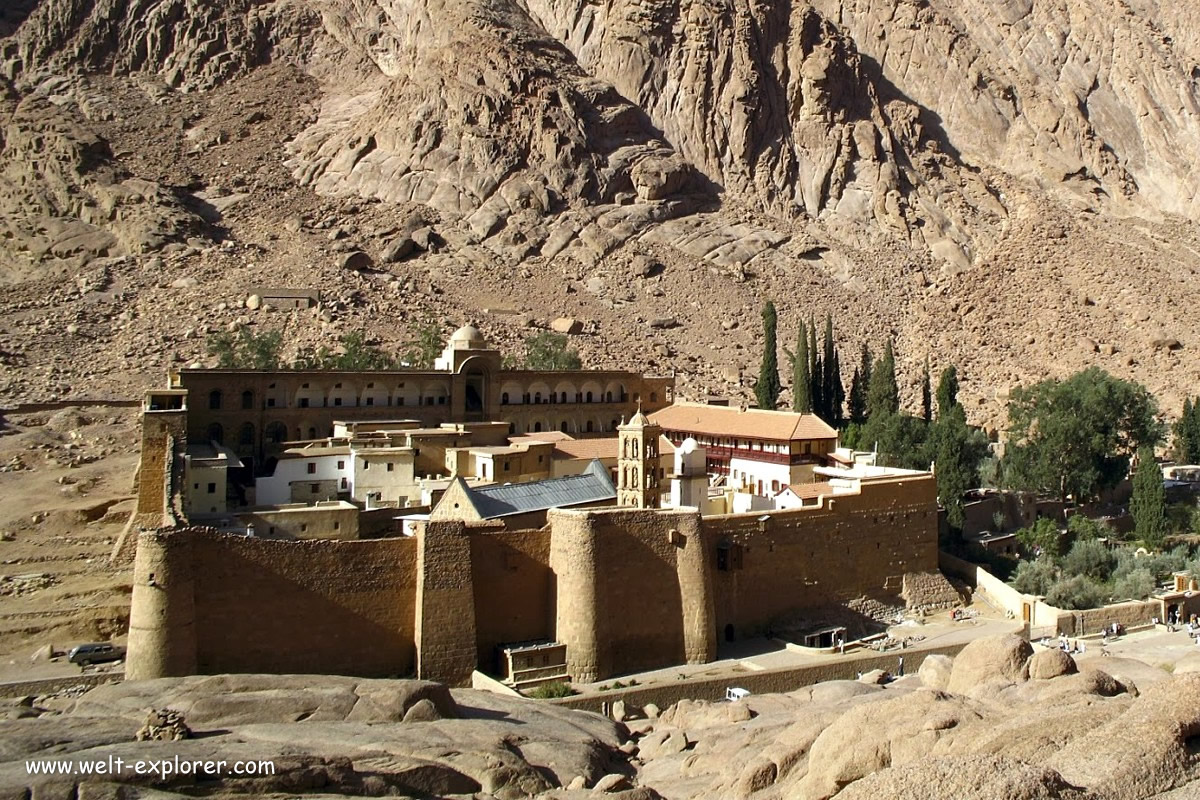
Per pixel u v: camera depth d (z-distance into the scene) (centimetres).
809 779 2386
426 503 6856
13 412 9119
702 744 3453
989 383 13288
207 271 13650
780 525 6222
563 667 5219
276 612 4703
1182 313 14350
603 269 15162
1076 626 6425
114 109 19112
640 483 6119
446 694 3759
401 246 14862
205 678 3741
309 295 12719
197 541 4534
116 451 8456
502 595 5284
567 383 9512
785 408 11412
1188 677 2052
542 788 3041
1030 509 8831
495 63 17012
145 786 2511
